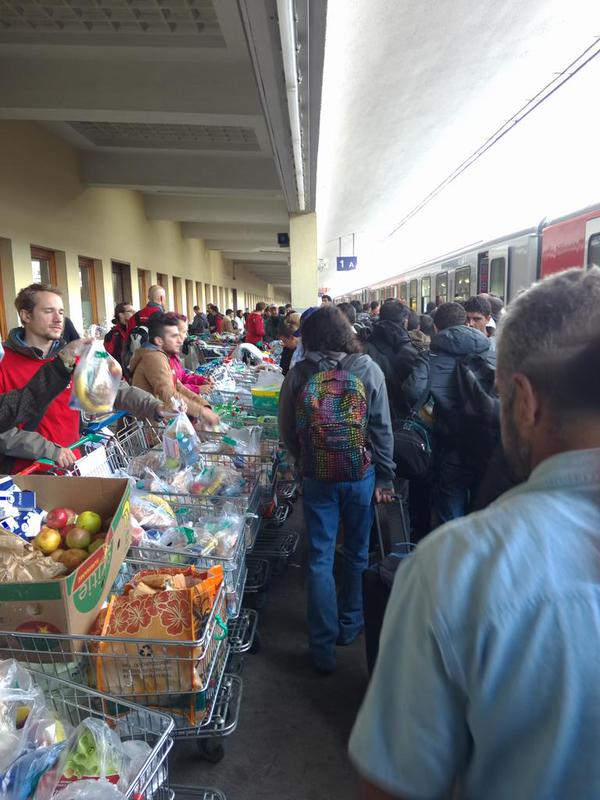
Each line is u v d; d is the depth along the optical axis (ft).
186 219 51.93
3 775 4.84
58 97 23.44
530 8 25.94
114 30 20.85
